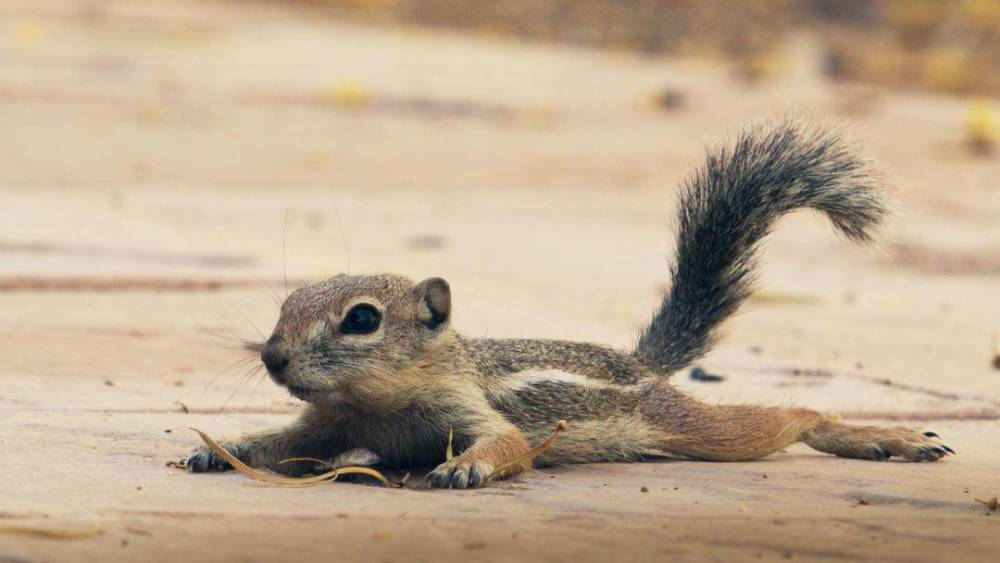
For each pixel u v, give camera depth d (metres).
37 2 53.66
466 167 30.38
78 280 15.23
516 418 9.11
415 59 45.31
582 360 9.57
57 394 10.48
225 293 15.32
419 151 31.81
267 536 6.23
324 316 8.51
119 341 12.45
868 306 17.14
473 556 5.96
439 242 21.38
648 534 6.48
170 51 43.56
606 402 9.37
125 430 9.28
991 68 49.12
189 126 32.44
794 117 10.95
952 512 7.26
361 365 8.49
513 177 29.61
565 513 7.02
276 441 8.79
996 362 13.15
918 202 27.16
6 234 18.25
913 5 53.62
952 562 6.03
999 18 53.06
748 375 12.55
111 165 27.67
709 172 10.80
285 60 43.19
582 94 40.03
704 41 52.69
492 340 9.55
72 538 6.08
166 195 24.95
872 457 9.59
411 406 8.75
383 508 7.09
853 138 10.80
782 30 53.03
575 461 9.28
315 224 22.81
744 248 10.70
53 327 12.85
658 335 10.70
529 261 19.81
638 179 29.97
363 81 39.88
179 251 17.94
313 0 61.06
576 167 30.94
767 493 7.82
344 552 5.97
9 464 8.01
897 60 49.38
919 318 16.30
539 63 46.31
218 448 8.15
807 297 17.34
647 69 46.31
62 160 27.73
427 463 9.02
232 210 23.80
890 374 12.72
